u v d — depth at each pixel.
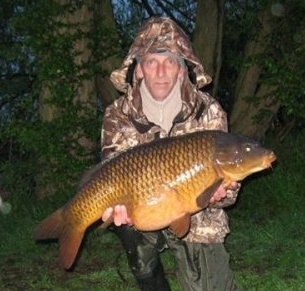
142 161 1.20
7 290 1.94
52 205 2.97
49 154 3.10
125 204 1.21
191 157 1.19
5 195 3.26
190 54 1.39
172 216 1.21
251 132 3.41
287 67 3.08
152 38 1.38
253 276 1.91
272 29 3.22
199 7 3.45
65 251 1.26
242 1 3.66
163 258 2.08
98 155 3.21
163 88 1.38
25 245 2.43
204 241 1.45
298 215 2.55
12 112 3.83
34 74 3.48
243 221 2.65
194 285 1.49
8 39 3.61
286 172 2.98
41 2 3.06
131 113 1.43
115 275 2.00
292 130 3.55
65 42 3.08
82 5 3.11
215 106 1.44
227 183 1.21
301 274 1.89
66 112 3.12
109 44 3.23
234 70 3.87
